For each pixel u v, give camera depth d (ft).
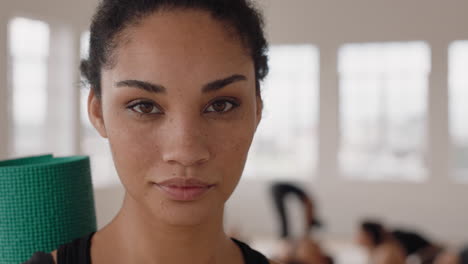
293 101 20.49
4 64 13.69
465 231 18.07
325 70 19.57
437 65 18.49
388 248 9.80
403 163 19.54
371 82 19.65
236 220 20.07
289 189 14.67
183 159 1.78
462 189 18.15
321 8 19.39
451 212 18.24
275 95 20.68
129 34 1.84
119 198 17.43
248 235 19.25
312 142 20.42
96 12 2.13
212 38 1.85
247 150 2.00
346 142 20.10
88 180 2.71
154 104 1.86
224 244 2.24
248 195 20.04
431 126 18.65
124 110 1.87
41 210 2.45
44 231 2.46
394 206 18.72
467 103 18.47
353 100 19.90
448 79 18.38
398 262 9.61
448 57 18.33
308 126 20.40
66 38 15.69
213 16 1.87
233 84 1.88
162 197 1.85
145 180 1.86
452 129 18.66
